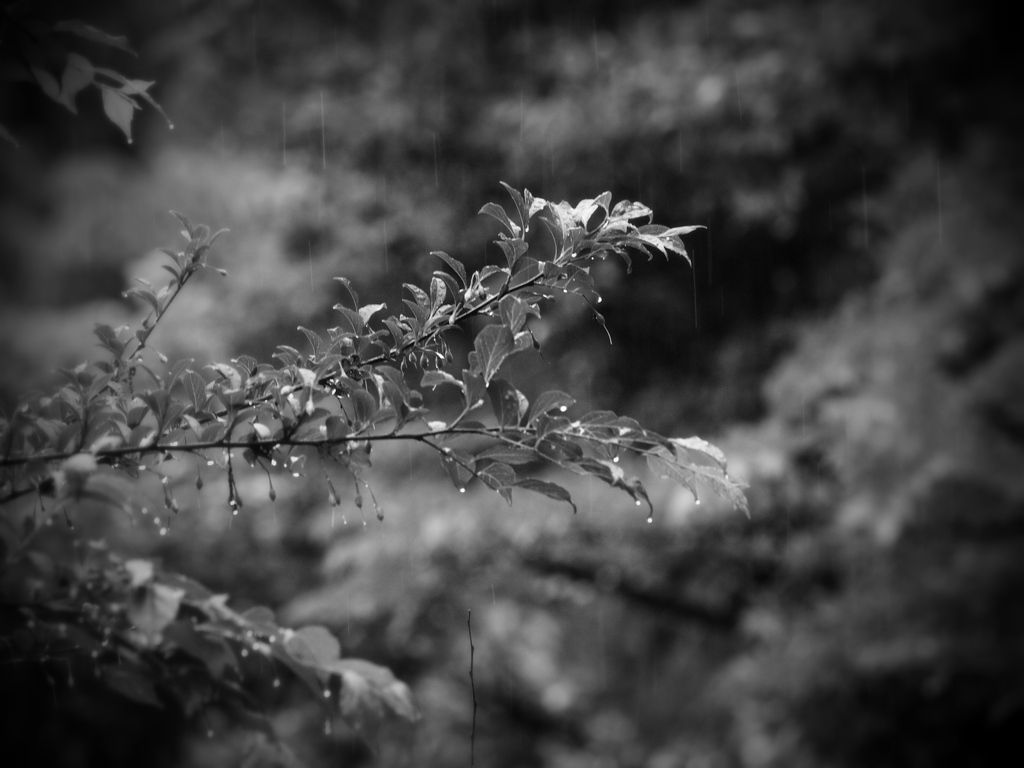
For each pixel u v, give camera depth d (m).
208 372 4.66
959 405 4.45
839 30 5.18
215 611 1.38
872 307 4.97
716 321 5.25
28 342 4.91
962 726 4.29
